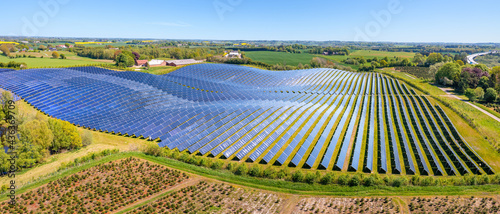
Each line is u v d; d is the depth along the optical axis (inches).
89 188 1663.4
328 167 2065.7
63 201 1531.7
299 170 1861.5
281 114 3016.7
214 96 3629.4
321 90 4884.4
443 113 3479.3
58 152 2129.7
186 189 1681.8
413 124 3053.6
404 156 2268.7
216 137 2416.3
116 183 1720.0
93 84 3607.3
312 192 1704.0
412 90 5059.1
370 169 2015.3
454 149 2500.0
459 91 5012.3
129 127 2541.8
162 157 2069.4
